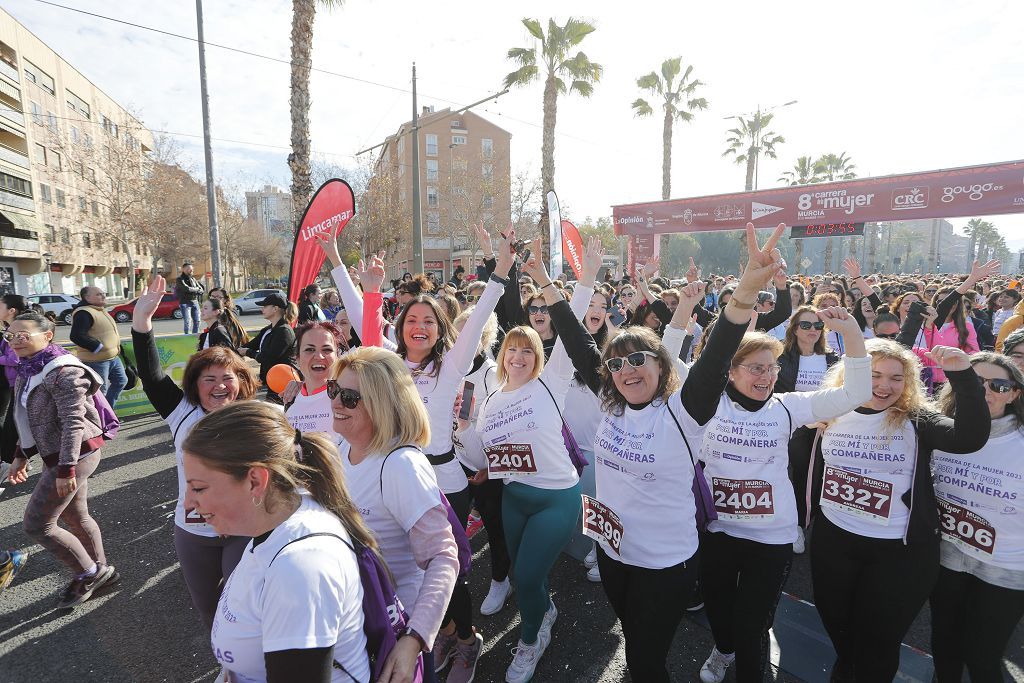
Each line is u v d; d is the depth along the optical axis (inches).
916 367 87.7
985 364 83.5
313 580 43.5
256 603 45.0
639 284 192.4
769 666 102.0
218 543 86.9
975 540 82.1
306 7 398.9
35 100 1312.7
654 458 78.4
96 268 1684.3
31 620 117.2
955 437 80.5
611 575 86.5
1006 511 79.6
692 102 958.4
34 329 125.4
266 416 50.1
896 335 171.8
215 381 95.0
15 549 146.3
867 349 90.0
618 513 82.7
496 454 105.0
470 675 95.1
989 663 82.0
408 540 67.0
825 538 91.7
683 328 108.9
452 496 103.3
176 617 118.6
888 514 85.2
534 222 1158.3
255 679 46.5
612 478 83.9
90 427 123.3
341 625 45.5
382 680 49.8
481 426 109.7
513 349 105.1
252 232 1995.6
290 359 206.2
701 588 95.4
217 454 46.1
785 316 193.0
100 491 184.9
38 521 116.6
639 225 553.9
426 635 55.0
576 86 713.6
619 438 83.0
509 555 113.7
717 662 95.9
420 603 57.2
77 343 241.3
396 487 63.7
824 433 96.3
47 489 116.7
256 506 47.8
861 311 241.0
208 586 88.6
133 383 280.8
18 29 1244.5
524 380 105.9
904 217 410.3
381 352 70.0
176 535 88.3
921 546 83.5
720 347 72.7
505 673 100.6
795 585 131.1
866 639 87.2
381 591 52.4
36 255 1282.0
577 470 112.4
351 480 67.6
